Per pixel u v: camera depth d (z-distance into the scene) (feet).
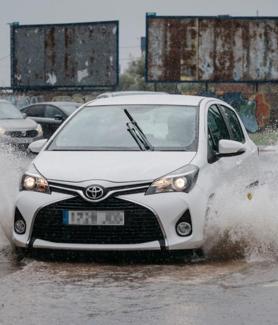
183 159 41.06
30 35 242.37
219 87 230.07
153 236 38.47
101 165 40.27
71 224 38.70
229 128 49.70
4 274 37.17
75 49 236.43
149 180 38.91
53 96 241.96
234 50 224.74
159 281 35.32
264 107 226.99
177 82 224.94
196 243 38.93
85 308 30.25
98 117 46.60
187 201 38.73
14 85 245.45
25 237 39.75
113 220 38.40
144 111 46.50
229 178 43.80
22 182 40.78
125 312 29.63
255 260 40.88
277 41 223.71
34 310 29.94
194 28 224.12
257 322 28.22
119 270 37.86
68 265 39.04
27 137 115.03
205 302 31.24
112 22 230.68
